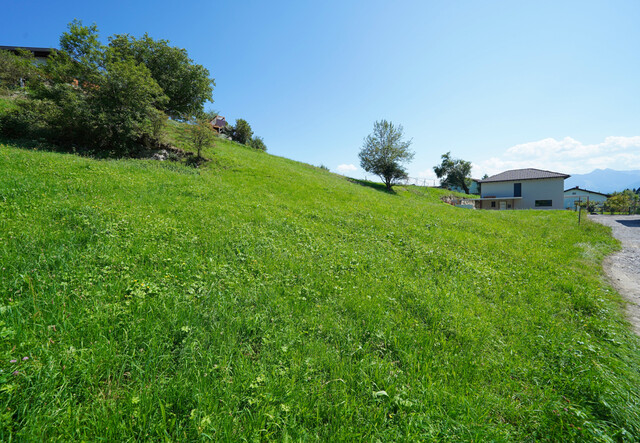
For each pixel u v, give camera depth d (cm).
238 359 298
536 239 1176
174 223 705
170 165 1575
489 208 4462
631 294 630
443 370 317
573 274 728
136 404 232
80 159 1262
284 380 276
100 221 611
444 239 958
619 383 310
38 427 198
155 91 1631
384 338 370
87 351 271
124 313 334
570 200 5384
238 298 424
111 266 447
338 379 284
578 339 406
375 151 3616
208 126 1789
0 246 437
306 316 398
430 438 228
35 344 268
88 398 235
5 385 214
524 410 276
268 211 1012
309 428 236
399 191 3816
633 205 3778
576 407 279
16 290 346
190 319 350
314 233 849
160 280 432
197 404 238
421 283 566
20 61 1956
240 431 223
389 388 281
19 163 958
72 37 1426
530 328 439
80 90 1488
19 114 1478
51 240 485
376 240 859
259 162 2278
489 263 769
